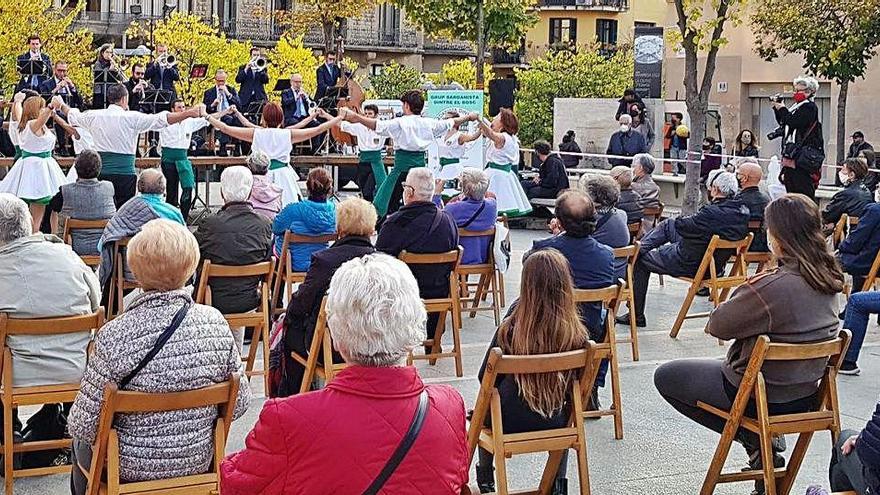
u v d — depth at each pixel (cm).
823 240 539
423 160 1267
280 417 318
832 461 509
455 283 782
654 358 866
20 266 521
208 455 437
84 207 922
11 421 527
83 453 452
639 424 696
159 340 421
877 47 2800
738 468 621
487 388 483
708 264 927
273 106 1266
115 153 1177
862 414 726
